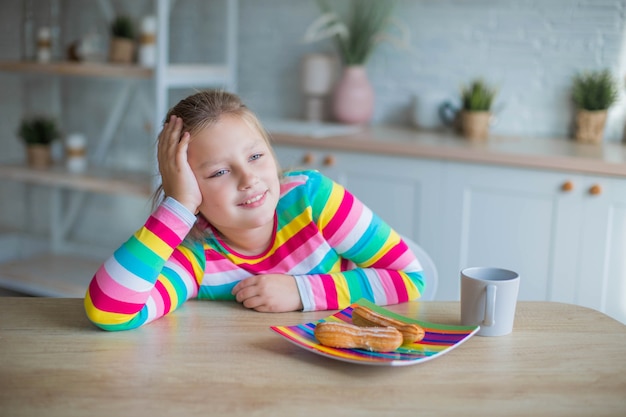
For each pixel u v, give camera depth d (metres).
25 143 3.53
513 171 2.34
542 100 2.78
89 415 0.88
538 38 2.76
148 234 1.18
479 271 1.21
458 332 1.11
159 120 2.88
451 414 0.88
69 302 1.30
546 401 0.92
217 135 1.19
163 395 0.93
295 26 3.23
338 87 2.99
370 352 1.05
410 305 1.31
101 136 3.77
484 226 2.42
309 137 2.68
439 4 2.92
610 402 0.92
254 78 3.37
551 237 2.31
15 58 3.96
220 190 1.20
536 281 2.36
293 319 1.22
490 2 2.82
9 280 3.38
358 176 2.62
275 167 1.26
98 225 3.87
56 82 3.86
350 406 0.90
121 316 1.14
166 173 1.22
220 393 0.93
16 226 4.13
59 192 3.87
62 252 3.87
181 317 1.23
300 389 0.95
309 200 1.35
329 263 1.38
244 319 1.22
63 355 1.06
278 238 1.35
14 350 1.07
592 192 2.22
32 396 0.92
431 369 1.01
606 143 2.60
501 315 1.13
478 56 2.88
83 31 3.72
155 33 3.07
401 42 2.99
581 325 1.19
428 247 2.52
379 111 3.11
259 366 1.02
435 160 2.46
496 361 1.04
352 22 3.07
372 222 1.38
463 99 2.71
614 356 1.06
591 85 2.59
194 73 3.03
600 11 2.64
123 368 1.01
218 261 1.33
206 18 3.41
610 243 2.23
